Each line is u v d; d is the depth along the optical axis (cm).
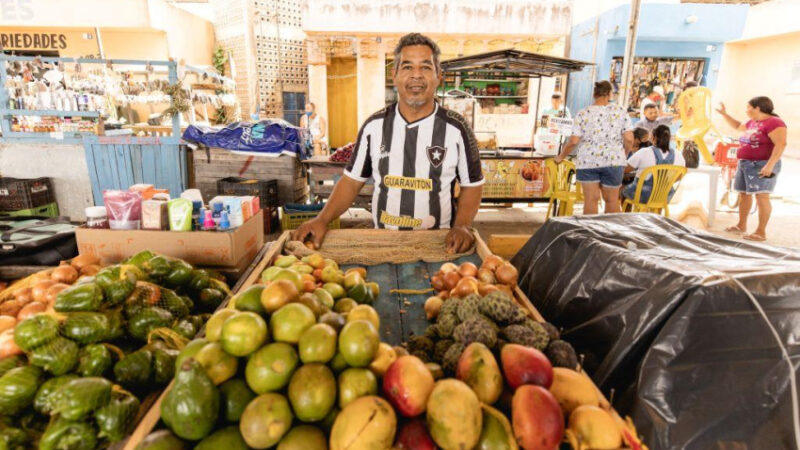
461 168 265
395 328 169
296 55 1348
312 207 601
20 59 623
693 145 730
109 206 228
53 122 702
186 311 169
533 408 100
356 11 1107
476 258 223
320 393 103
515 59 706
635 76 1195
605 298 162
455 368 122
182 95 637
